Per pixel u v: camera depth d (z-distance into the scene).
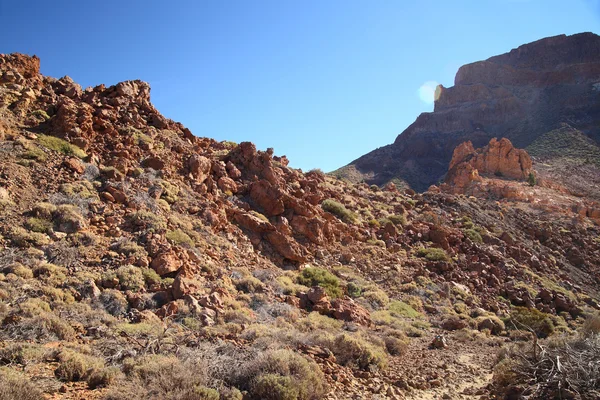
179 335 12.04
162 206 21.64
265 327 13.57
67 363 9.00
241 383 9.10
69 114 24.09
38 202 18.19
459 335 19.64
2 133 21.25
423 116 190.62
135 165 24.06
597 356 9.89
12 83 25.42
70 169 21.08
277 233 24.47
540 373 9.94
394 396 10.05
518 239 42.16
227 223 23.86
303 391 8.81
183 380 8.31
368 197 41.94
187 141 30.66
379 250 29.36
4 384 7.36
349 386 10.30
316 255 25.91
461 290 27.44
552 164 103.62
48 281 13.91
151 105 31.47
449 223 40.44
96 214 18.94
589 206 63.28
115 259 16.38
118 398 7.78
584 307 30.47
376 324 19.14
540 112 165.75
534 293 29.86
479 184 68.31
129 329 12.08
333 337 13.05
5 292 12.41
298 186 32.06
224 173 28.41
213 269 18.73
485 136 161.12
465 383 11.95
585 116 147.25
